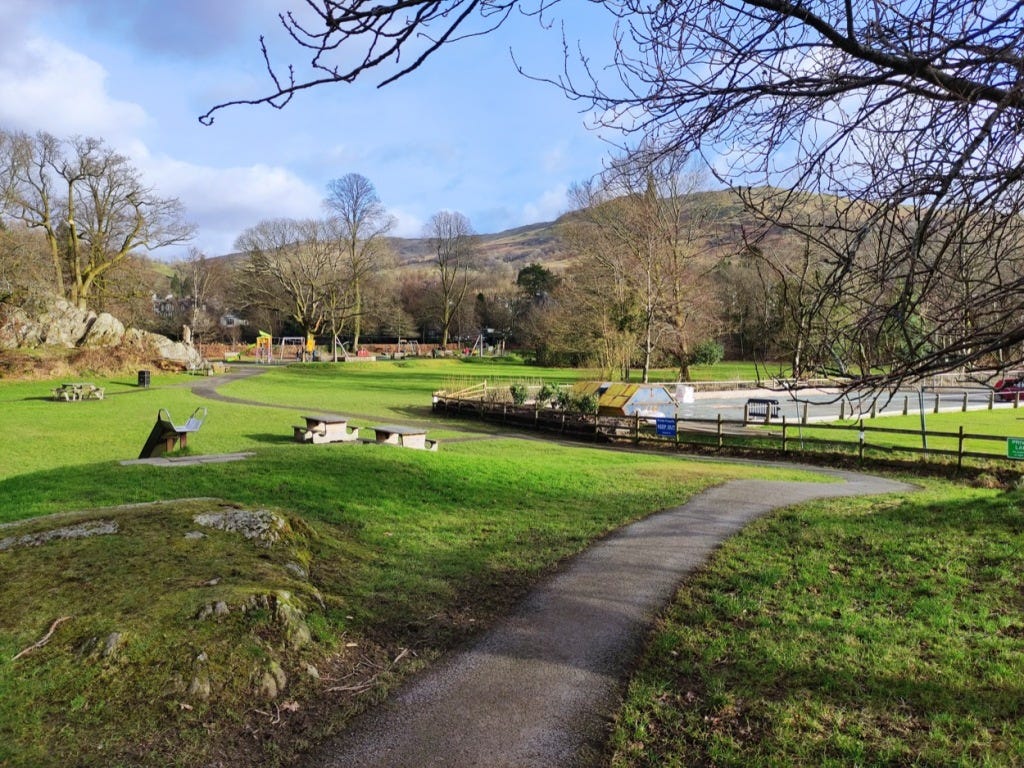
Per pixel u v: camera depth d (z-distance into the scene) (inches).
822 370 115.1
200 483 418.0
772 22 104.6
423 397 1565.0
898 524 381.1
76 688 167.9
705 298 1465.3
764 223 120.8
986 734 170.2
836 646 224.1
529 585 282.7
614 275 1569.9
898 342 109.0
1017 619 246.8
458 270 4160.9
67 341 1780.3
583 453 846.5
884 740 168.4
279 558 257.6
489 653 215.8
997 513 378.9
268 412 1165.7
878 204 106.5
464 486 478.6
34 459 666.8
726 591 279.3
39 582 211.6
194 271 3238.2
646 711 182.2
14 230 1775.3
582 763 158.9
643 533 375.2
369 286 3432.6
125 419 1002.7
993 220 104.0
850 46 101.4
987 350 96.9
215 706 172.2
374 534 345.7
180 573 222.8
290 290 2864.2
